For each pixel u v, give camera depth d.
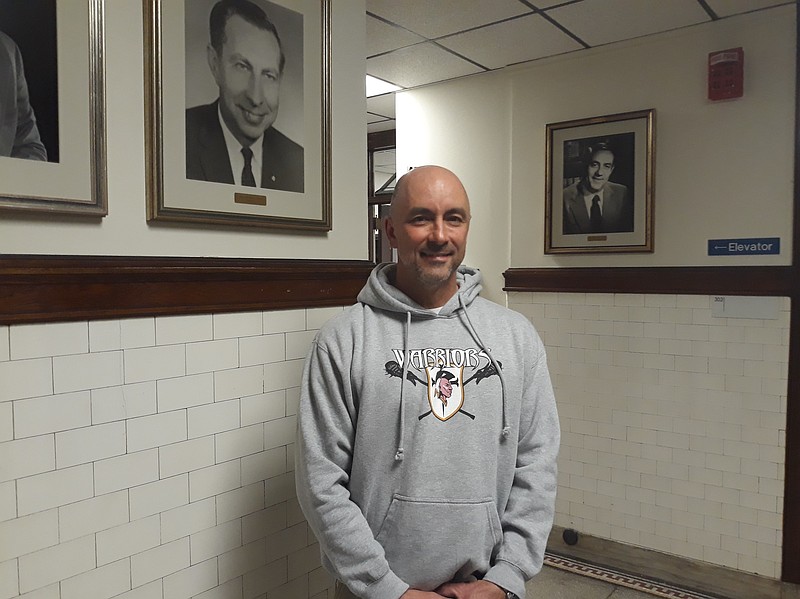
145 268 1.28
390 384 1.16
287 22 1.62
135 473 1.31
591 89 2.85
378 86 3.41
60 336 1.17
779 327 2.39
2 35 1.08
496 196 3.21
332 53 1.76
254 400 1.56
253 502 1.56
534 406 1.25
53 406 1.17
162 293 1.33
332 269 1.73
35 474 1.14
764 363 2.43
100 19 1.21
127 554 1.30
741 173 2.46
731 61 2.41
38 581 1.15
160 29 1.32
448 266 1.19
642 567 2.70
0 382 1.09
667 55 2.62
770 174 2.40
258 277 1.54
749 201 2.45
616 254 2.80
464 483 1.14
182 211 1.37
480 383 1.18
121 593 1.29
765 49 2.39
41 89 1.13
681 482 2.64
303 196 1.67
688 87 2.58
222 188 1.46
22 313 1.10
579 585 2.54
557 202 2.96
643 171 2.69
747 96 2.44
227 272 1.45
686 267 2.59
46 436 1.16
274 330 1.60
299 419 1.23
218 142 1.45
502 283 3.21
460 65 3.03
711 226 2.54
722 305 2.51
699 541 2.60
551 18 2.44
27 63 1.11
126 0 1.28
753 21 2.41
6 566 1.11
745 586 2.46
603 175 2.81
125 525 1.29
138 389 1.31
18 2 1.10
